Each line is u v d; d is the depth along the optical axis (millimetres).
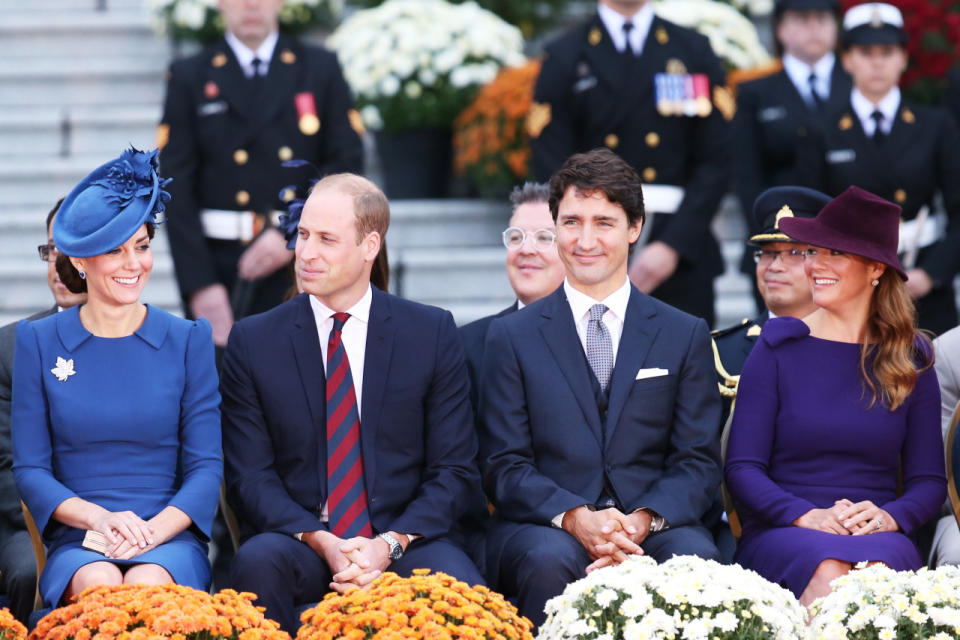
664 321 17000
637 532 16125
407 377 16656
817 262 16891
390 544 15961
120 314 16094
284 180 23031
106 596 13398
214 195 22969
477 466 17031
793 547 15867
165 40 34188
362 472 16500
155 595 13266
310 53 23672
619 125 22984
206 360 16438
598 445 16562
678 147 23031
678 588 13430
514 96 28938
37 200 30609
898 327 16734
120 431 15844
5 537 17156
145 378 16031
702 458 16641
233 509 16828
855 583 14086
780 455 16969
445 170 31641
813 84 24844
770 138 24609
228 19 23375
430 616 13156
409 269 29031
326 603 13672
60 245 15633
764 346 17219
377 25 30594
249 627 13219
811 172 24375
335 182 16469
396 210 30172
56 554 15281
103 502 15688
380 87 29984
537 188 18969
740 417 17078
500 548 16234
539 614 15367
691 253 22594
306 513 16125
